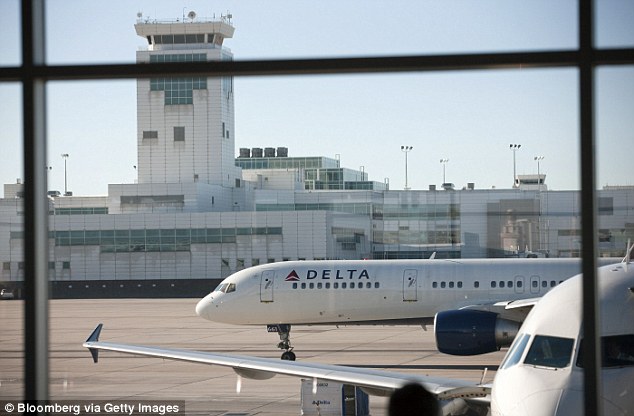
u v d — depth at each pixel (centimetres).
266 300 9825
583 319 1939
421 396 1686
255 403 7181
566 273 9438
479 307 8869
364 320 9769
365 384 4612
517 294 9394
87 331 16688
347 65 1983
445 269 9600
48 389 2136
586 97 1911
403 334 14912
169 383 8794
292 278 9825
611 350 3192
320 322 9856
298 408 6856
